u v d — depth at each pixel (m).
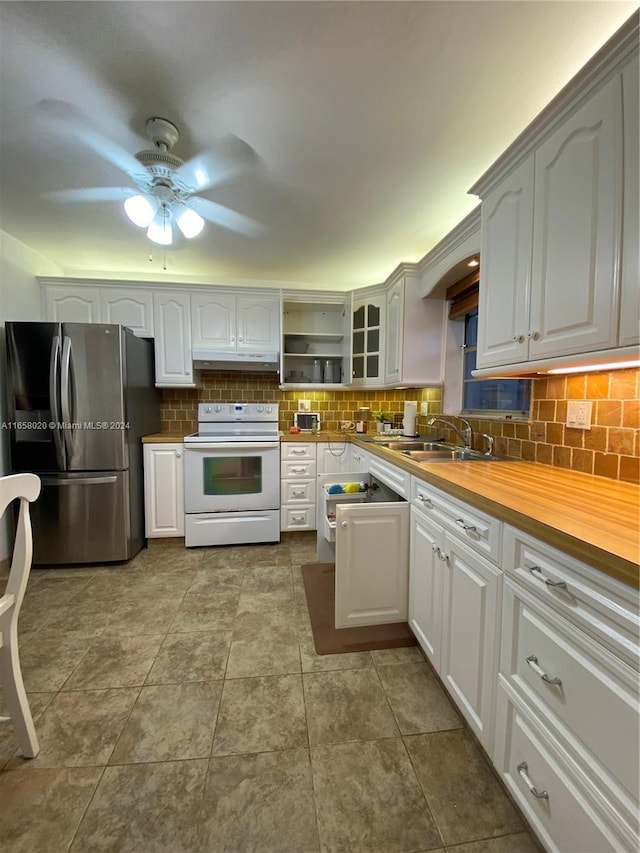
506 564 0.96
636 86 0.86
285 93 1.23
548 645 0.81
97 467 2.40
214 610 1.90
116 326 2.37
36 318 2.65
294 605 1.95
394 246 2.51
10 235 2.38
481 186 1.49
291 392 3.31
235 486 2.76
